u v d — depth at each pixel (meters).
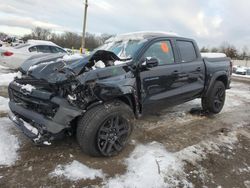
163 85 3.97
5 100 5.34
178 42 4.49
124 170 2.95
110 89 3.04
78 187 2.61
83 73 2.97
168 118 5.00
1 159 2.96
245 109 6.34
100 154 3.13
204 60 4.98
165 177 2.88
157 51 3.99
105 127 3.11
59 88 2.93
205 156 3.48
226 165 3.29
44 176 2.74
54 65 3.31
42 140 2.88
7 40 44.34
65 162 3.03
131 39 4.14
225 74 5.46
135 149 3.49
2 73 9.34
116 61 3.43
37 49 10.14
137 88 3.54
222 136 4.27
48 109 2.92
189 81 4.55
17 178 2.67
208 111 5.42
